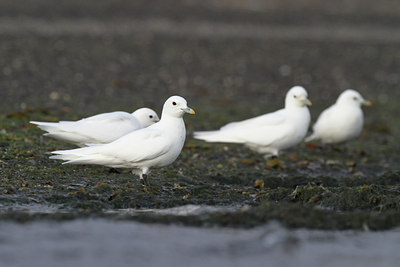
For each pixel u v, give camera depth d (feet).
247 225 27.17
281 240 25.44
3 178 34.60
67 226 26.43
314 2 150.92
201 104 68.80
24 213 28.02
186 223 27.35
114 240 24.86
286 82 82.53
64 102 62.59
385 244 25.50
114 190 33.81
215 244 24.77
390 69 92.58
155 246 24.34
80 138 38.83
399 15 142.20
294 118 47.06
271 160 46.52
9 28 99.66
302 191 34.14
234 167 44.98
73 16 117.29
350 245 25.26
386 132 65.05
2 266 21.93
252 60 92.73
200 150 48.96
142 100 67.26
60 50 86.69
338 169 47.88
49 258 22.84
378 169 49.19
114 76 76.48
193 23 121.19
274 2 148.46
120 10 127.54
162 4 137.28
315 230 26.96
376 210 31.71
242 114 65.82
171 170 41.27
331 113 54.70
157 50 93.71
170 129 35.55
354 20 134.92
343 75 88.07
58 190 33.45
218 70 85.40
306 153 53.26
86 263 22.49
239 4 144.15
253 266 22.70
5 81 67.97
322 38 113.50
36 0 128.57
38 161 39.19
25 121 51.60
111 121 39.50
